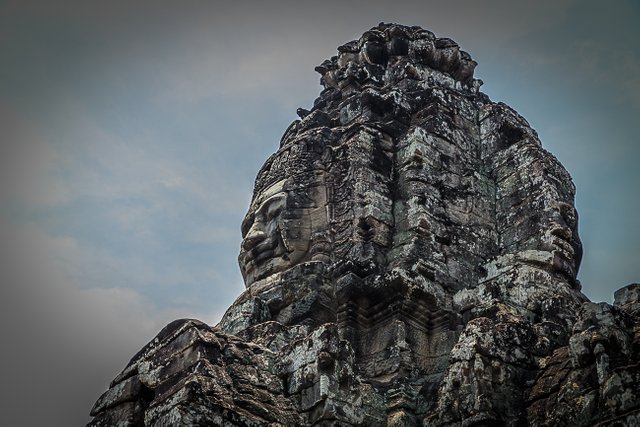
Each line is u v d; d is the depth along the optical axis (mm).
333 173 21250
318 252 20266
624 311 15508
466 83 24500
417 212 20156
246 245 21031
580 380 15031
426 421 16234
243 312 19469
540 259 19250
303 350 16703
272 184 21453
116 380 17047
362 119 22344
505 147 22141
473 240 20469
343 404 16094
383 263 19656
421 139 21312
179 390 15297
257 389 16266
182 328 16547
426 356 18328
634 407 13875
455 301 18938
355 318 18828
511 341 16375
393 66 24031
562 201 20516
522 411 15688
